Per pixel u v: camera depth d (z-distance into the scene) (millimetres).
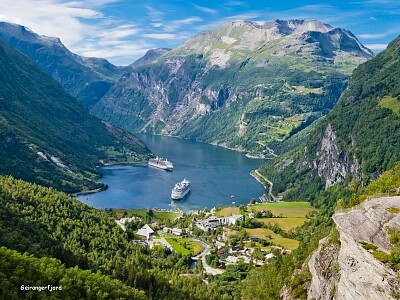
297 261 179125
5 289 139750
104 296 159250
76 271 168875
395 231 101125
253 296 195875
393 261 94875
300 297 146250
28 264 157500
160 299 194125
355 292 102500
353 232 108312
